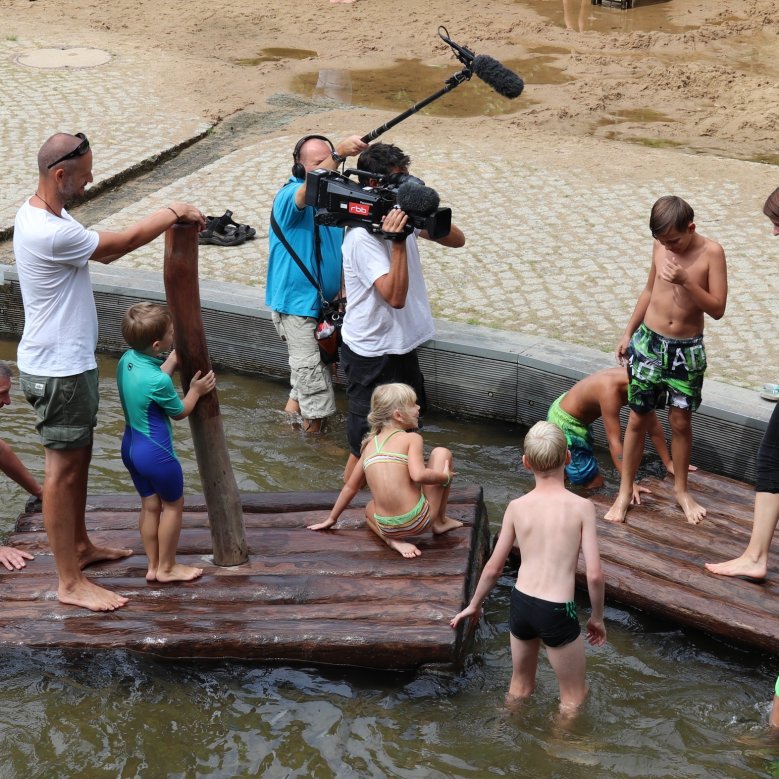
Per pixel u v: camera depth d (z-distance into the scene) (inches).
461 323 354.6
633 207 455.2
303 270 323.0
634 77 677.3
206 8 862.5
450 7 858.8
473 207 458.9
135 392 221.0
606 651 237.1
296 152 317.1
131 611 230.5
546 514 209.9
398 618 225.6
